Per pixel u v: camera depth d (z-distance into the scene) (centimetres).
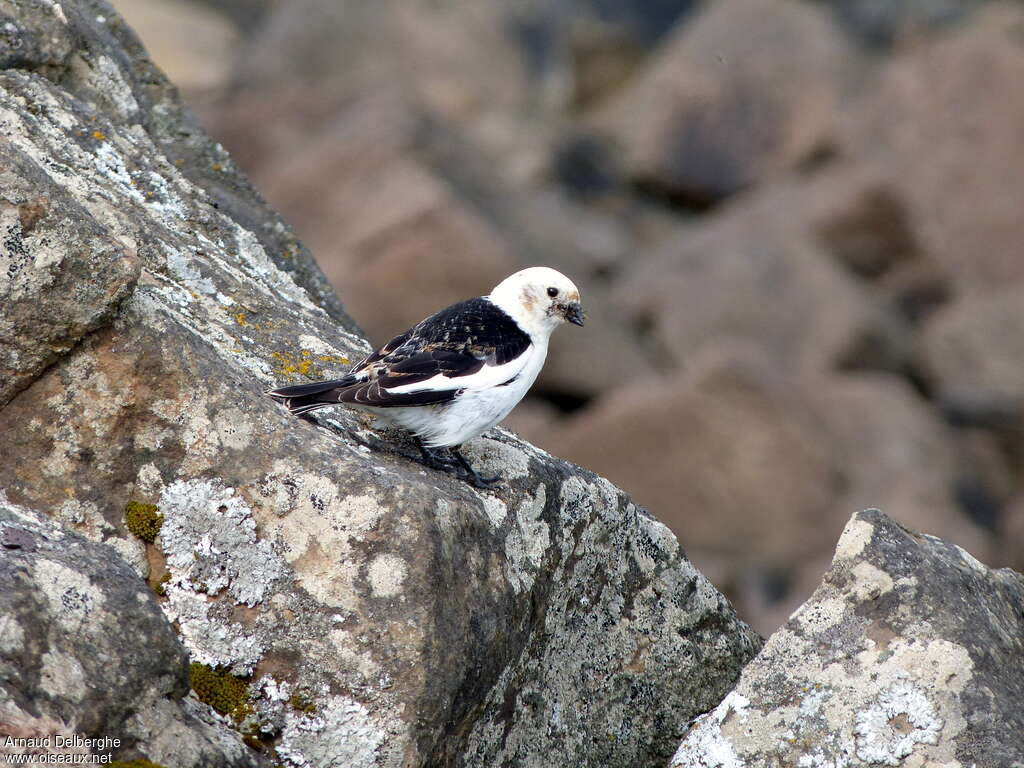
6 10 1132
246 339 988
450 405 920
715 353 3077
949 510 3020
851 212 4147
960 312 3753
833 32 5034
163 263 1015
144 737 662
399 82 5144
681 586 1021
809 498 2972
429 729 760
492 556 834
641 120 5038
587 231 4288
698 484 2997
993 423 3503
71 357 805
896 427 3225
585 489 966
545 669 917
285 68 5875
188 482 801
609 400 3086
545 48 6216
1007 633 857
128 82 1270
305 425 848
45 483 794
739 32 5031
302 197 3969
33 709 621
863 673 821
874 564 855
